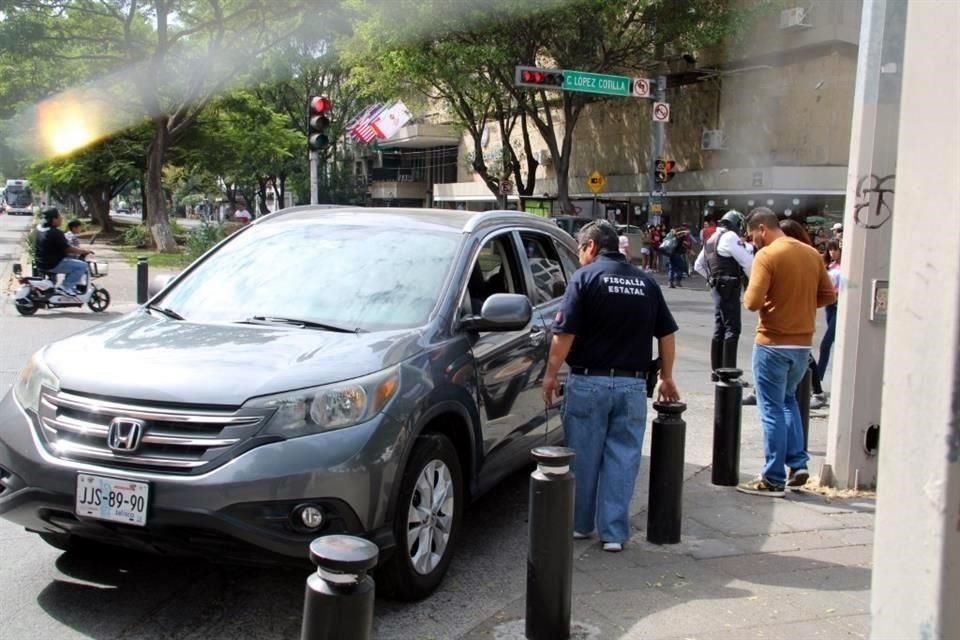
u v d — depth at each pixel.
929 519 1.98
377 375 3.96
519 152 45.28
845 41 27.91
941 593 1.95
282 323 4.59
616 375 4.82
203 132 38.53
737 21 27.23
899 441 2.07
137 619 4.01
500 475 5.08
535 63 29.44
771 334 5.90
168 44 29.34
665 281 27.25
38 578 4.41
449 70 27.78
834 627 3.97
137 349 4.16
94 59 30.50
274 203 77.50
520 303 4.66
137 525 3.61
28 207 90.75
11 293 16.62
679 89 34.22
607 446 4.94
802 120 29.12
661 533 5.03
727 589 4.40
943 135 1.96
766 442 6.04
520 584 4.50
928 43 2.00
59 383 3.95
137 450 3.68
